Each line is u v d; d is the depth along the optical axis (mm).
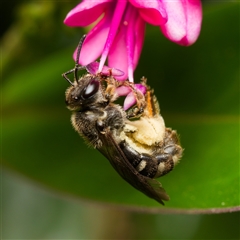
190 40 78
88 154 92
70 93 80
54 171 92
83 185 89
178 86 91
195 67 91
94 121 79
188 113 89
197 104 89
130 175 78
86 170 91
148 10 77
